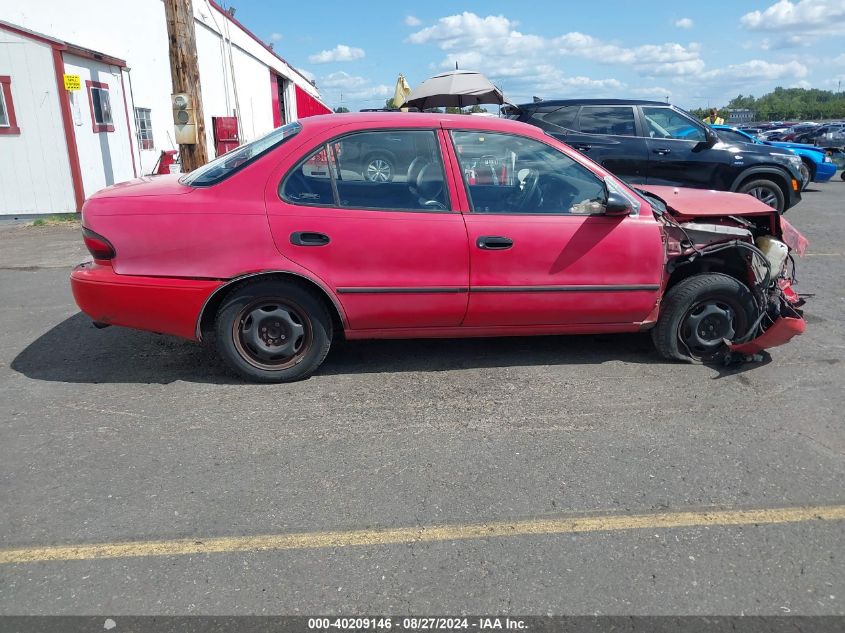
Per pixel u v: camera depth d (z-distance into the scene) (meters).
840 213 12.09
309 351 4.38
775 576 2.65
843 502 3.15
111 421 3.89
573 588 2.56
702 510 3.07
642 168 9.70
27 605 2.46
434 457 3.52
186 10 8.45
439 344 5.23
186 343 5.18
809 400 4.23
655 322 4.71
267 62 23.61
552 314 4.49
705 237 4.61
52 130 10.99
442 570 2.66
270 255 4.10
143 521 2.96
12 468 3.37
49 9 12.08
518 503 3.11
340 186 4.22
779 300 4.88
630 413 4.04
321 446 3.62
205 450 3.57
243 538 2.85
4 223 10.84
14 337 5.32
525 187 4.44
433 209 4.27
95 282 4.09
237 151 4.60
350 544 2.81
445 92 15.48
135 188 4.34
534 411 4.06
